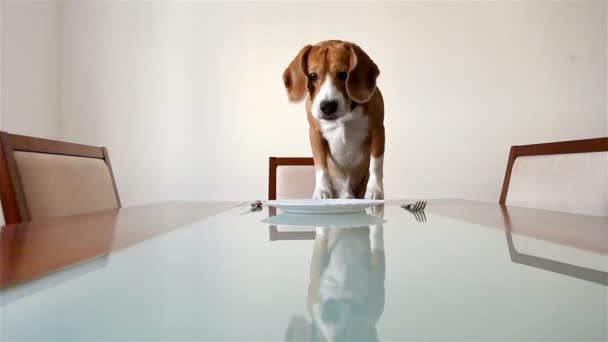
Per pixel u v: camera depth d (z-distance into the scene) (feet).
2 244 1.17
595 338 0.41
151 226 1.67
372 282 0.67
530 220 1.79
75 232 1.48
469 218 1.90
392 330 0.44
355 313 0.50
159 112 8.16
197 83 8.16
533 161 3.97
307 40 8.14
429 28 8.11
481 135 8.07
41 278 0.73
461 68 8.09
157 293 0.61
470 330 0.44
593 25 8.04
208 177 8.12
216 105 8.16
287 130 8.12
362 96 2.65
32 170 2.78
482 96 8.07
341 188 3.10
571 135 8.05
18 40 7.06
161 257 0.94
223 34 8.16
